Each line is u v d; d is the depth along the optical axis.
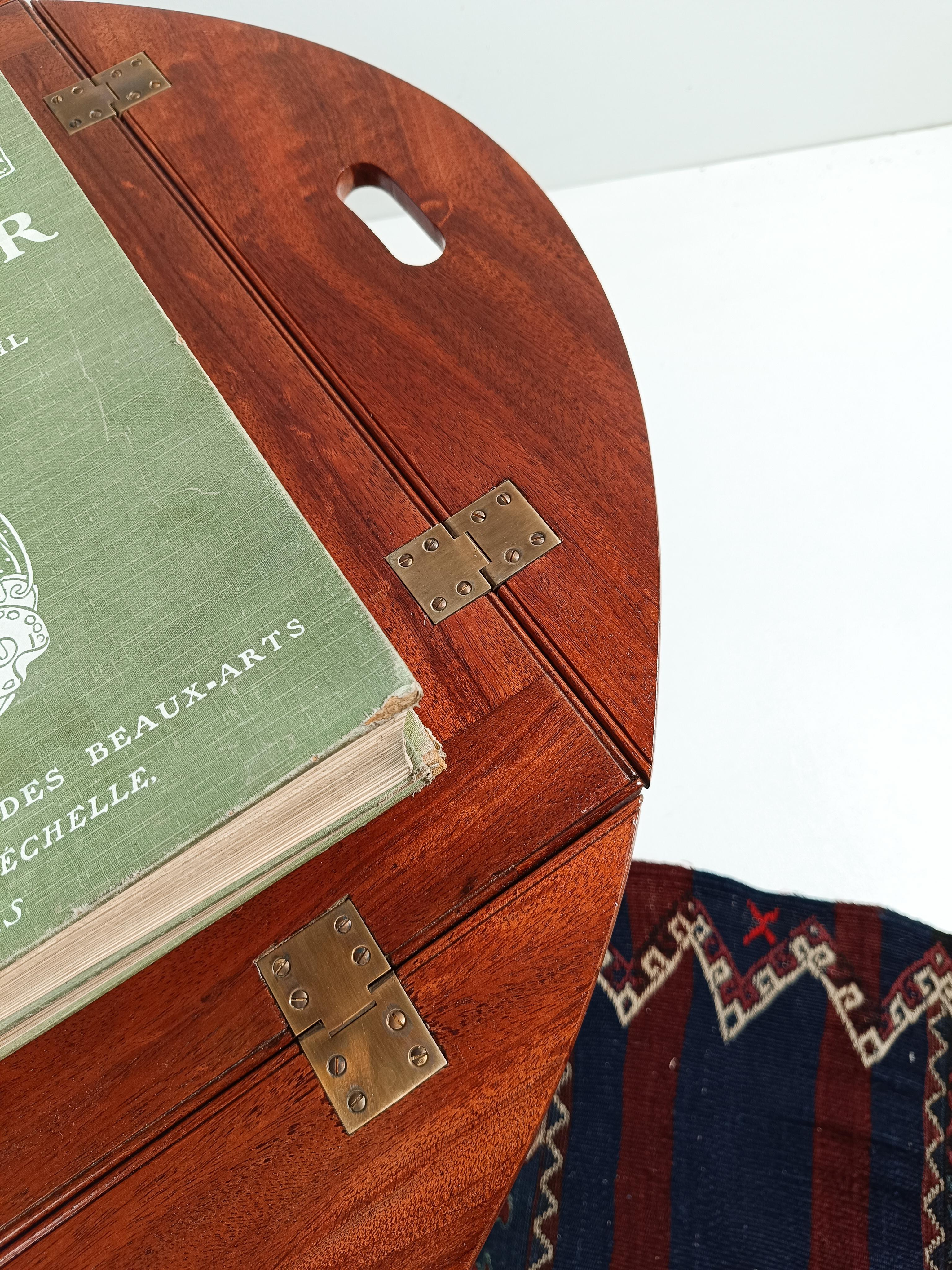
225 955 0.49
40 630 0.47
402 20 1.17
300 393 0.61
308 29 1.17
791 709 1.05
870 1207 0.81
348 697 0.45
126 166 0.69
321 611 0.47
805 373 1.21
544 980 0.49
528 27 1.18
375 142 0.69
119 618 0.47
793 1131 0.84
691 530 1.14
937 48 1.23
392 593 0.56
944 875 0.97
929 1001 0.88
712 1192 0.82
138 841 0.44
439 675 0.54
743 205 1.34
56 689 0.46
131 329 0.53
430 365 0.62
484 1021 0.48
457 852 0.51
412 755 0.50
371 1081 0.47
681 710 1.06
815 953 0.90
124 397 0.52
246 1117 0.47
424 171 0.68
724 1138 0.84
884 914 0.91
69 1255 0.46
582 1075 0.87
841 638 1.07
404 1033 0.48
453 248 0.65
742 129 1.33
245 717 0.45
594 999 0.90
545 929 0.49
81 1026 0.49
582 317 0.63
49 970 0.45
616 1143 0.85
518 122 1.30
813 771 1.02
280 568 0.48
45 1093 0.48
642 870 0.94
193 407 0.51
